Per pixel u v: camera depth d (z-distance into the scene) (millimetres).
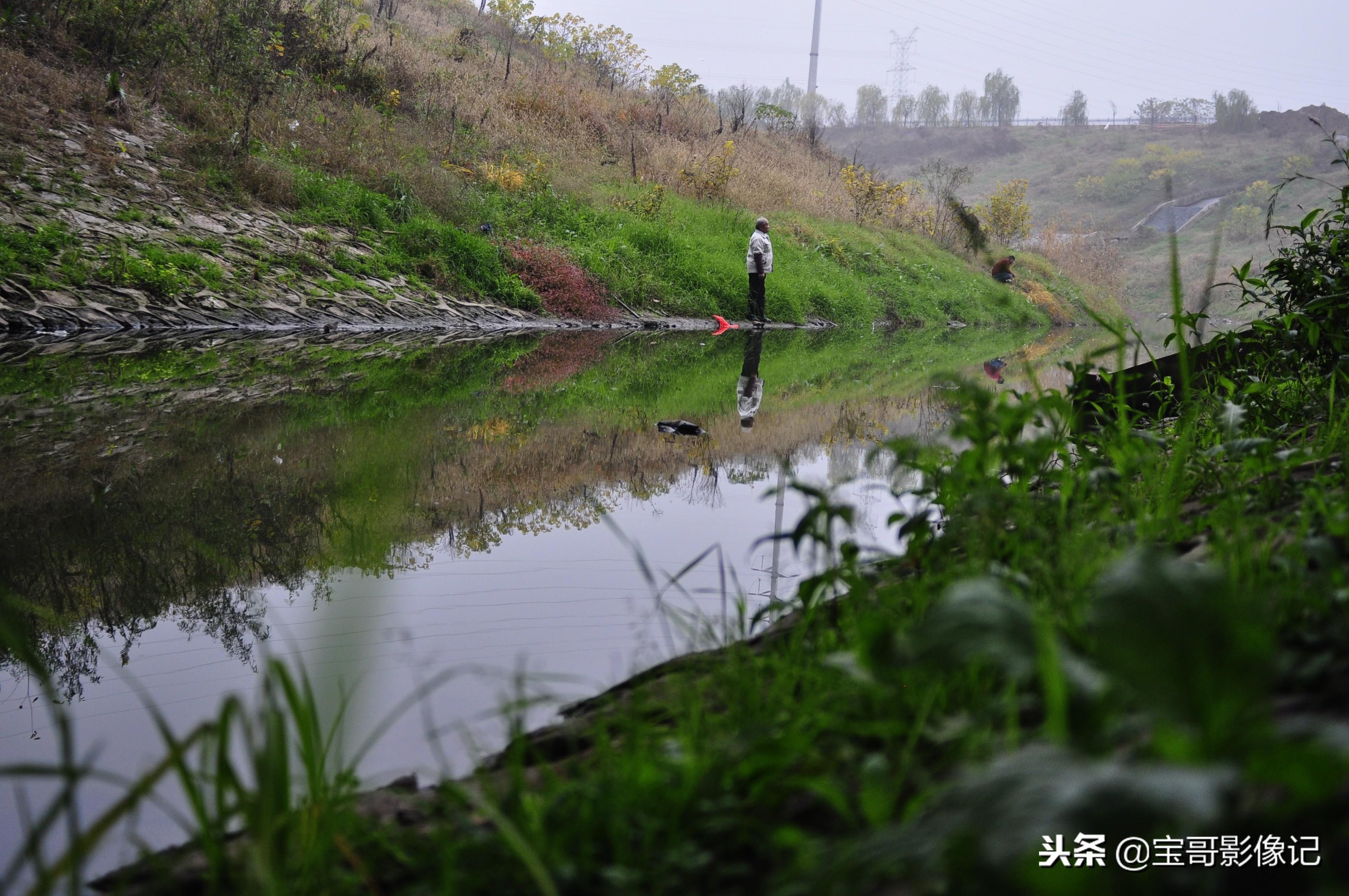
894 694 1462
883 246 26406
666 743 1571
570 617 2762
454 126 20266
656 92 33062
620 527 3904
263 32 18219
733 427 6766
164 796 1848
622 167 23656
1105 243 40594
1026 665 921
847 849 1008
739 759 1374
